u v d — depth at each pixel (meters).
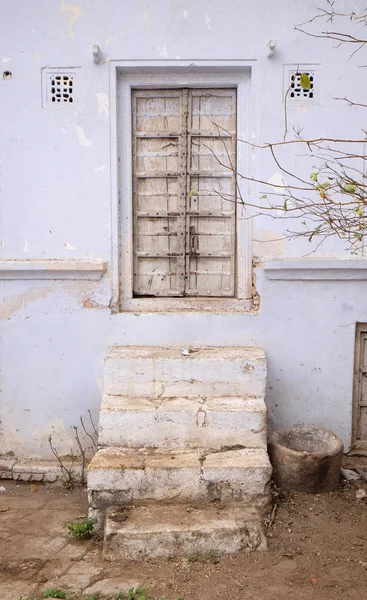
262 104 5.00
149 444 4.52
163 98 5.23
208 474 4.21
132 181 5.27
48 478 5.20
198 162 5.27
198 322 5.16
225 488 4.23
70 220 5.14
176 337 5.19
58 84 5.04
